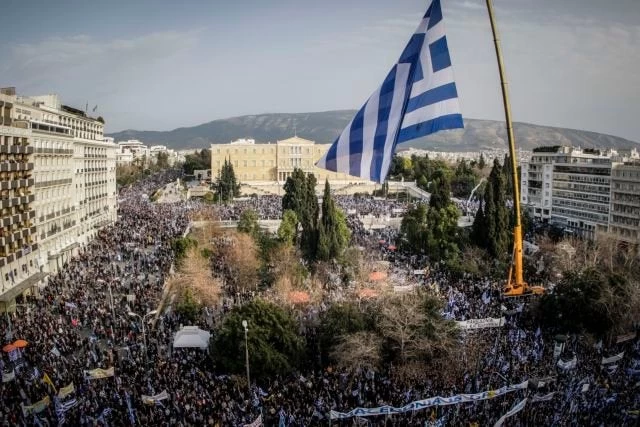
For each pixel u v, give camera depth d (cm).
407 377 5825
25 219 9712
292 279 9325
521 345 6625
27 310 8081
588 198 17025
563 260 10894
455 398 4934
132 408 4966
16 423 4634
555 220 18575
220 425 4634
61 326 7125
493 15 3822
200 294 8506
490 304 8231
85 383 5503
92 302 8256
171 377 5650
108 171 15988
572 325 7331
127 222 15838
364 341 6056
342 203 19788
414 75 2689
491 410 5003
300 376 5947
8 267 8819
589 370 6006
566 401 5122
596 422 4688
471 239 11331
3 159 9081
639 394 5312
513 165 4406
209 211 16338
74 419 4756
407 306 6419
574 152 19225
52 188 11331
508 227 11238
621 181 15600
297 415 4909
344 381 5753
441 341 6084
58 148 11619
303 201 15175
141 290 8488
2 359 6025
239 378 5741
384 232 14400
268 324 6241
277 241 12062
